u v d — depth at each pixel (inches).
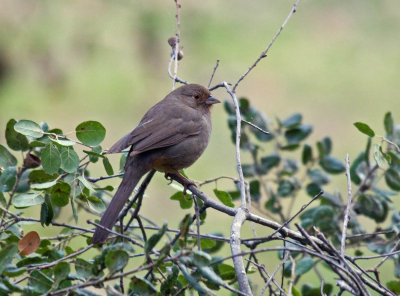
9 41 992.9
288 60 986.7
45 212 283.4
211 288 241.4
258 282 496.7
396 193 359.3
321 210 346.0
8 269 241.4
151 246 215.6
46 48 1005.2
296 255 335.0
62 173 303.6
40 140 293.3
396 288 284.5
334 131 819.4
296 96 895.1
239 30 1064.2
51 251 272.8
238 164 266.2
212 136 788.0
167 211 653.9
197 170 724.0
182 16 1103.0
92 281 221.3
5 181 289.1
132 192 335.9
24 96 947.3
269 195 397.1
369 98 884.0
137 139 350.0
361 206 362.9
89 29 1047.6
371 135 295.3
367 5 1109.7
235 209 263.1
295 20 1084.5
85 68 1004.6
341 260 224.2
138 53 1047.6
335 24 1075.9
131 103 942.4
